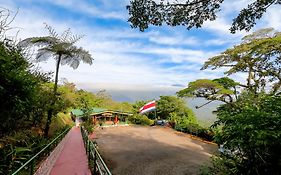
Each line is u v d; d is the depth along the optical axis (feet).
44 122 53.11
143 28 23.35
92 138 92.58
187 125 118.11
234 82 80.23
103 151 66.18
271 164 13.57
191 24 24.27
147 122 163.43
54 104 50.65
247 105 15.30
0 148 24.67
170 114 159.43
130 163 53.52
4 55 20.93
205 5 23.36
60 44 61.46
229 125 14.32
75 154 43.21
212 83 77.77
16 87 22.12
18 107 23.29
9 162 23.16
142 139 94.38
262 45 64.23
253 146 13.35
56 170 30.86
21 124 28.86
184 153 67.05
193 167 50.49
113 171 46.91
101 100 224.12
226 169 17.94
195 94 84.02
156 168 49.85
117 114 175.42
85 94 206.28
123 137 99.25
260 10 24.29
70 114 169.48
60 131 59.52
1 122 23.71
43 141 36.27
